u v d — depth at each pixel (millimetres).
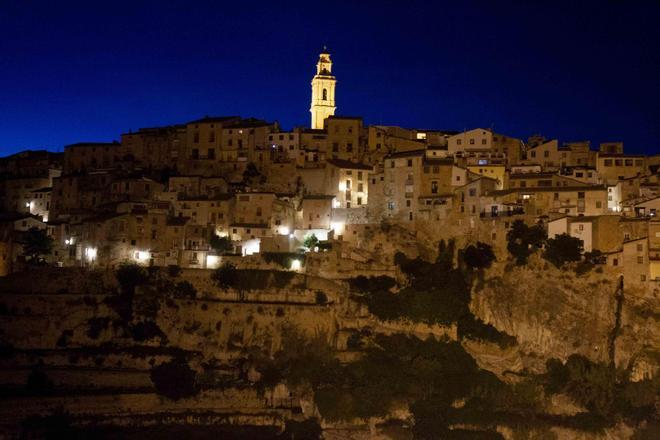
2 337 144625
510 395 142750
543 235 161000
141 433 129000
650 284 152250
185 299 152000
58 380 136125
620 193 183375
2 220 186750
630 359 147375
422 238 174000
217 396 137250
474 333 151625
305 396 138000
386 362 144125
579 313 152500
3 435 124438
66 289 155500
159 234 174500
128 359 142000
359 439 133125
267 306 150250
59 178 199375
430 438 133000
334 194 189625
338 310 152875
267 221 181500
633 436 138500
